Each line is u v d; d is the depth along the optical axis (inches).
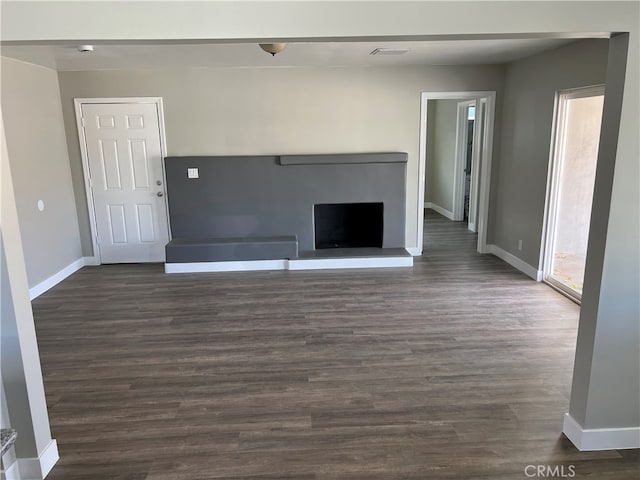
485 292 187.6
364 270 219.6
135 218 234.4
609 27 80.2
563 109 182.1
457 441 99.3
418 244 243.6
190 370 130.5
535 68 196.5
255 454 96.3
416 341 145.6
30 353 88.7
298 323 160.6
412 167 235.5
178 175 225.5
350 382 123.0
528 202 206.2
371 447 97.9
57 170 214.2
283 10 78.5
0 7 75.3
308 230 233.3
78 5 76.1
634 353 92.4
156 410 112.0
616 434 95.8
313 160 224.4
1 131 81.8
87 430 105.0
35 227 194.4
